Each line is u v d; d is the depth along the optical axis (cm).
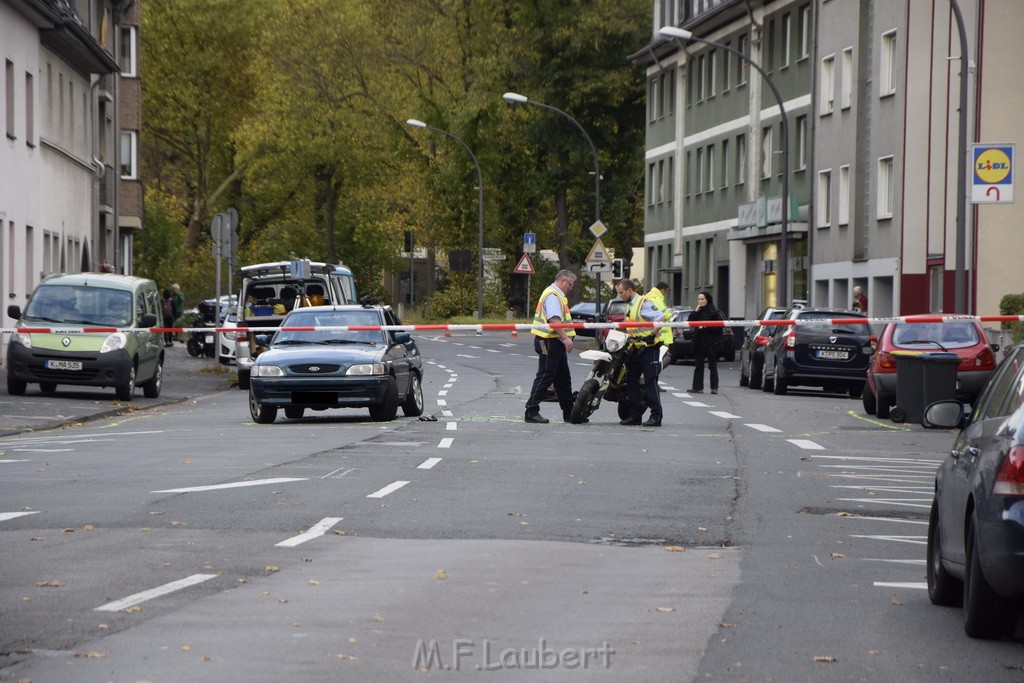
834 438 6500
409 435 6253
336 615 2559
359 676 2134
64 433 6506
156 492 4231
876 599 2814
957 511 2602
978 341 8006
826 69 17175
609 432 6519
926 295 14812
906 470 5222
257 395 6962
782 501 4238
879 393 7800
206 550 3234
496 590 2809
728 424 7225
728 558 3247
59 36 13300
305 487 4356
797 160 18038
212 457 5278
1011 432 2391
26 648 2295
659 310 6956
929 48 14825
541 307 7044
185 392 10038
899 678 2188
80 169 15200
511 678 2144
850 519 3912
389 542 3366
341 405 6981
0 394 8800
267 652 2277
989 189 8481
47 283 9062
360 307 7638
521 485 4447
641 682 2138
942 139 14538
